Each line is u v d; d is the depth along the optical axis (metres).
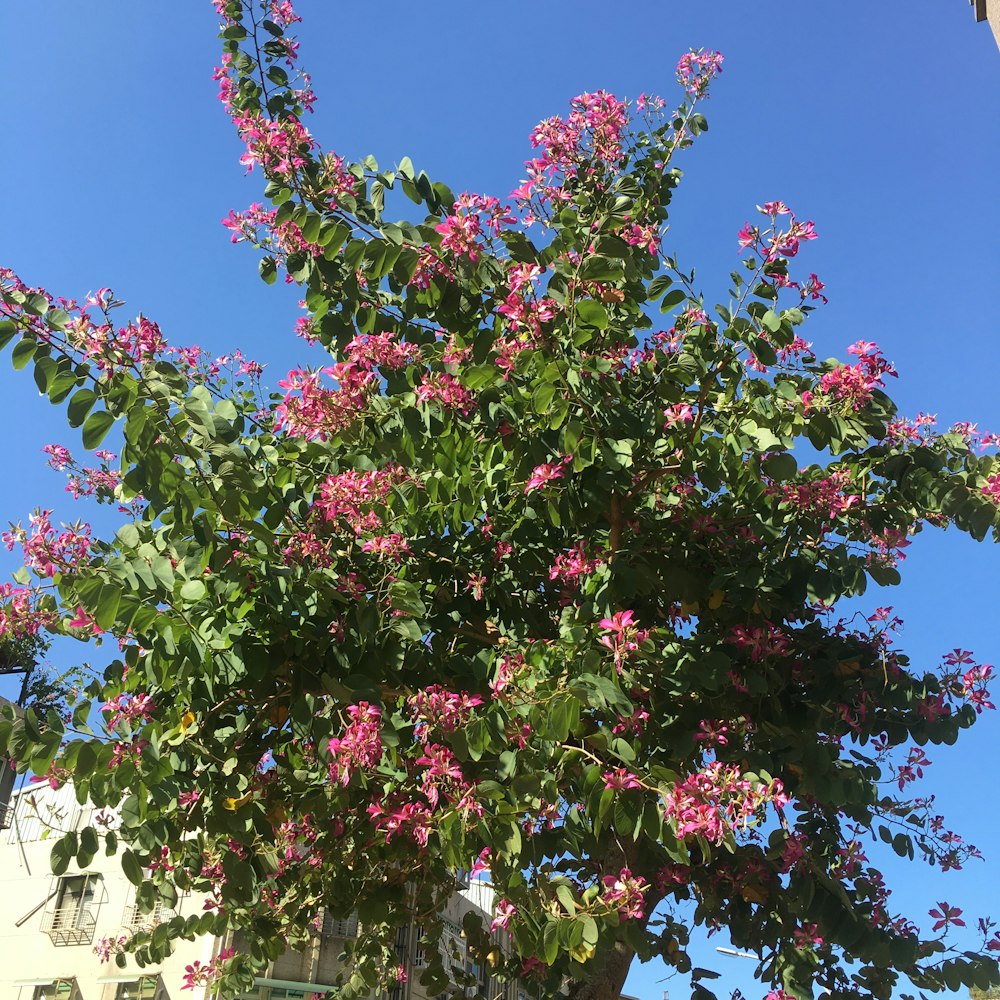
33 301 4.32
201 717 5.07
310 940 7.59
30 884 20.03
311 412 5.25
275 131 5.40
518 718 4.57
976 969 5.38
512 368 4.88
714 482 5.17
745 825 4.16
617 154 5.71
